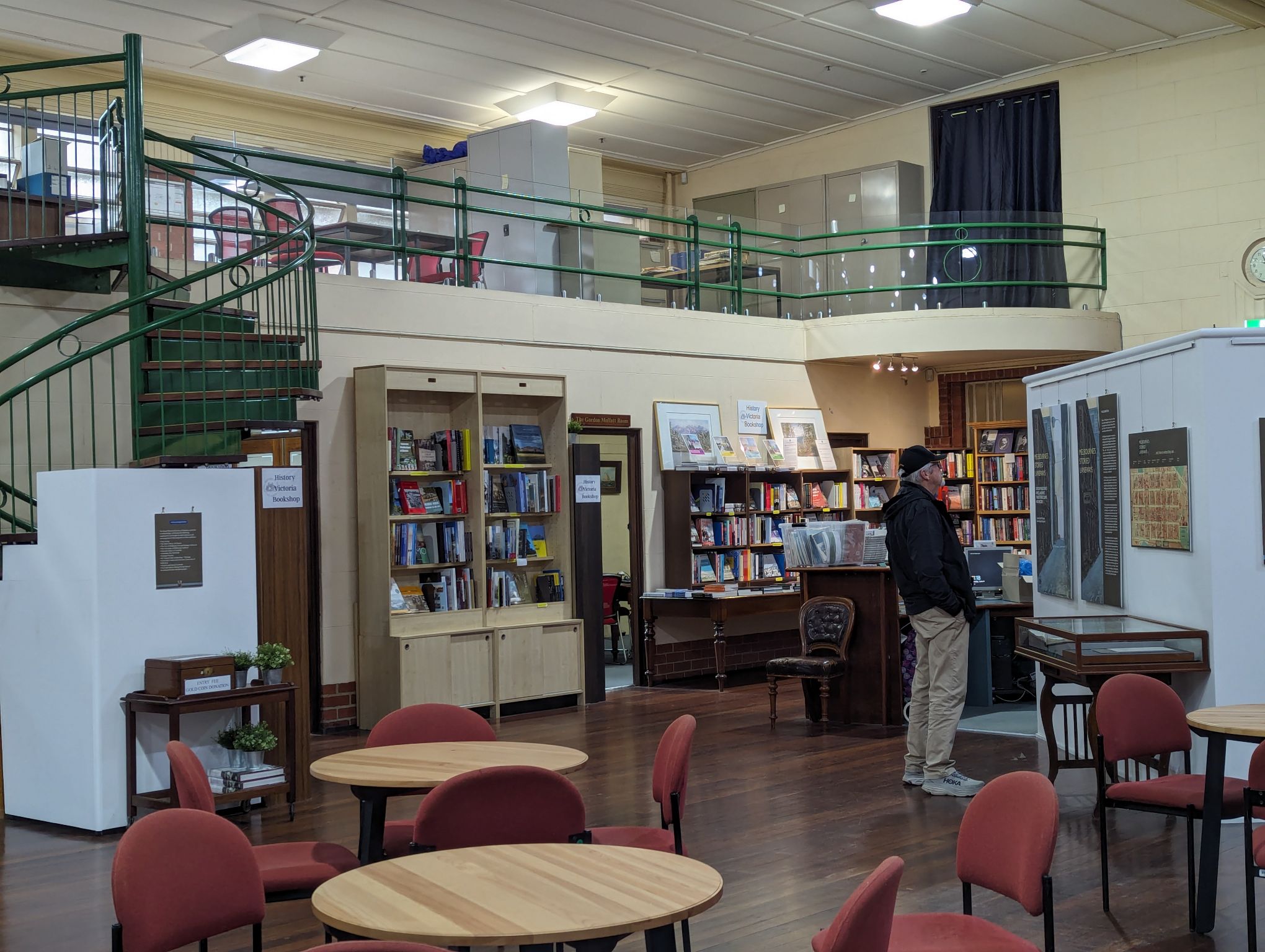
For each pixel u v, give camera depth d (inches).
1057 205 580.7
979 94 607.5
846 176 623.2
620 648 592.7
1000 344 523.2
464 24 500.4
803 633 389.7
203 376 306.0
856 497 561.0
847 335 532.7
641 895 115.3
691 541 488.1
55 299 342.6
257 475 299.1
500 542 426.3
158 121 526.9
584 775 317.1
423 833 143.9
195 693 269.6
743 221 539.2
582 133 653.9
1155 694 207.8
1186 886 212.5
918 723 295.3
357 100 578.2
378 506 393.1
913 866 229.3
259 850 177.3
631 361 481.4
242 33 478.6
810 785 299.3
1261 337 250.7
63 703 278.4
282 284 370.6
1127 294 554.6
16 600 288.7
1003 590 418.9
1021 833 138.6
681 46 538.9
